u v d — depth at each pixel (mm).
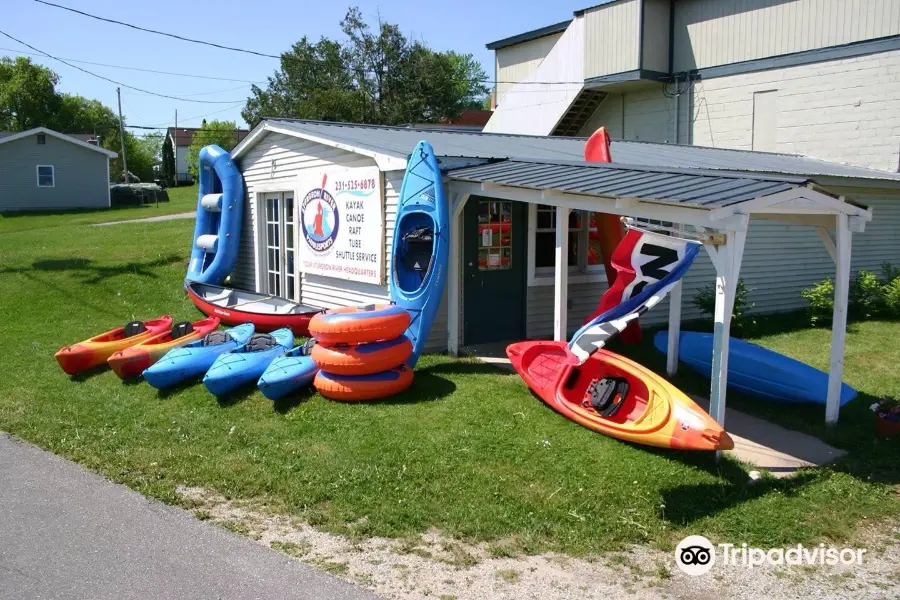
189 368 8055
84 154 33812
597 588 4207
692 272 11555
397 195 9336
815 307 11523
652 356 9180
